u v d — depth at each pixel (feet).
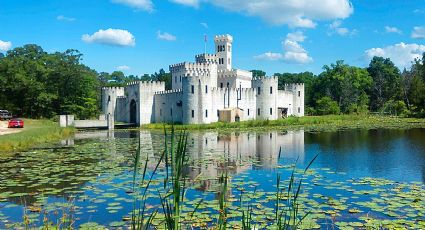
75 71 304.09
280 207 50.57
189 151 117.29
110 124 239.09
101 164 90.38
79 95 310.65
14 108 298.15
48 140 155.63
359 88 437.58
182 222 43.83
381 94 449.89
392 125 228.22
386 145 125.70
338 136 162.20
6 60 300.61
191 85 241.96
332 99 409.90
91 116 309.42
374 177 72.69
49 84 301.63
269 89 281.13
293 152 111.86
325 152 110.63
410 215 46.73
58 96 299.38
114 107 294.25
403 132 175.32
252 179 71.77
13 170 82.28
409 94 365.81
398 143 130.82
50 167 86.22
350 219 46.03
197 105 242.58
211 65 302.45
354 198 55.88
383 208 50.08
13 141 126.52
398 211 48.88
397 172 77.77
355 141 140.05
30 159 99.04
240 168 85.20
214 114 256.93
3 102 296.30
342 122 269.64
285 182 68.23
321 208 50.42
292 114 321.93
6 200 56.39
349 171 79.51
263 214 47.21
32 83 291.58
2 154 109.50
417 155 102.27
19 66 303.07
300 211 48.65
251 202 53.57
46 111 302.45
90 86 313.32
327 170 80.89
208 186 65.41
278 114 302.86
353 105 371.97
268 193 59.11
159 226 42.78
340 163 90.27
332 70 422.00
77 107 301.63
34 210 50.80
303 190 61.46
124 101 283.59
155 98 270.46
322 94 422.41
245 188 63.57
